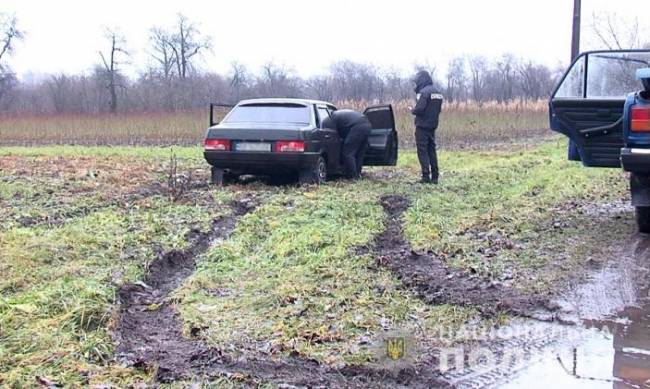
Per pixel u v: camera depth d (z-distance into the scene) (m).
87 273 5.45
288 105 10.51
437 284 5.32
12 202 8.73
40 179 10.98
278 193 9.53
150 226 7.21
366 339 4.24
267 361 3.91
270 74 52.81
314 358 3.94
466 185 10.56
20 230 6.89
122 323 4.54
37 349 3.95
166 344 4.21
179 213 8.07
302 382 3.64
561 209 8.36
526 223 7.44
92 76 53.38
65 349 3.95
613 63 7.93
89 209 8.34
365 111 12.16
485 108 27.81
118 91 53.28
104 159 15.16
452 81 54.62
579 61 7.93
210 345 4.14
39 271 5.44
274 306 4.83
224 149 10.05
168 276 5.86
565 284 5.35
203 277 5.54
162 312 4.84
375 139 11.92
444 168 13.66
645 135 6.23
